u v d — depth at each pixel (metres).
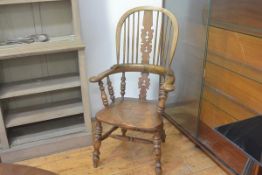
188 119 2.17
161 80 1.88
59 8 1.87
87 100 1.92
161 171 1.70
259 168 1.32
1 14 1.75
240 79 1.57
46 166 1.85
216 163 1.86
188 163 1.88
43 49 1.67
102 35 2.13
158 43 2.09
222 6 1.62
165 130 2.26
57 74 2.02
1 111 1.73
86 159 1.91
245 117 1.57
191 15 1.94
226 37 1.63
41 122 2.11
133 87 2.39
